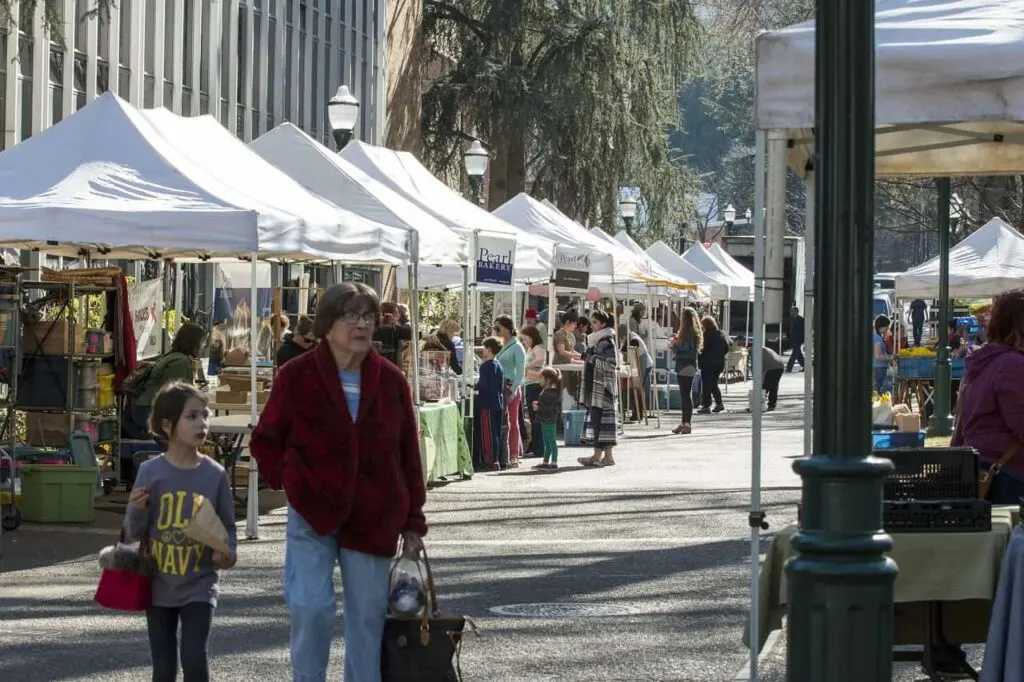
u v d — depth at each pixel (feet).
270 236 71.36
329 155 94.58
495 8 213.05
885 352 168.35
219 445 82.64
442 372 102.12
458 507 85.20
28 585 58.29
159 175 71.87
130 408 85.71
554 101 208.64
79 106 163.84
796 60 38.52
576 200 213.87
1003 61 37.55
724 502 87.20
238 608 53.83
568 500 88.63
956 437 43.27
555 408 108.37
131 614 52.85
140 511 33.45
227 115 200.13
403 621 33.60
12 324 78.38
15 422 81.15
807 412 49.19
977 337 157.17
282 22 215.10
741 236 282.77
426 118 224.74
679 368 147.13
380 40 243.19
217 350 110.22
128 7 173.37
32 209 67.77
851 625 25.61
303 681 33.35
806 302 49.60
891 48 37.99
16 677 42.86
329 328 33.65
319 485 33.17
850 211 26.07
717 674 43.52
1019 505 38.06
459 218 105.40
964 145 54.13
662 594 57.06
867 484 25.91
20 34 149.89
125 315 85.35
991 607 38.75
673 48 213.46
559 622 51.49
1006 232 150.92
